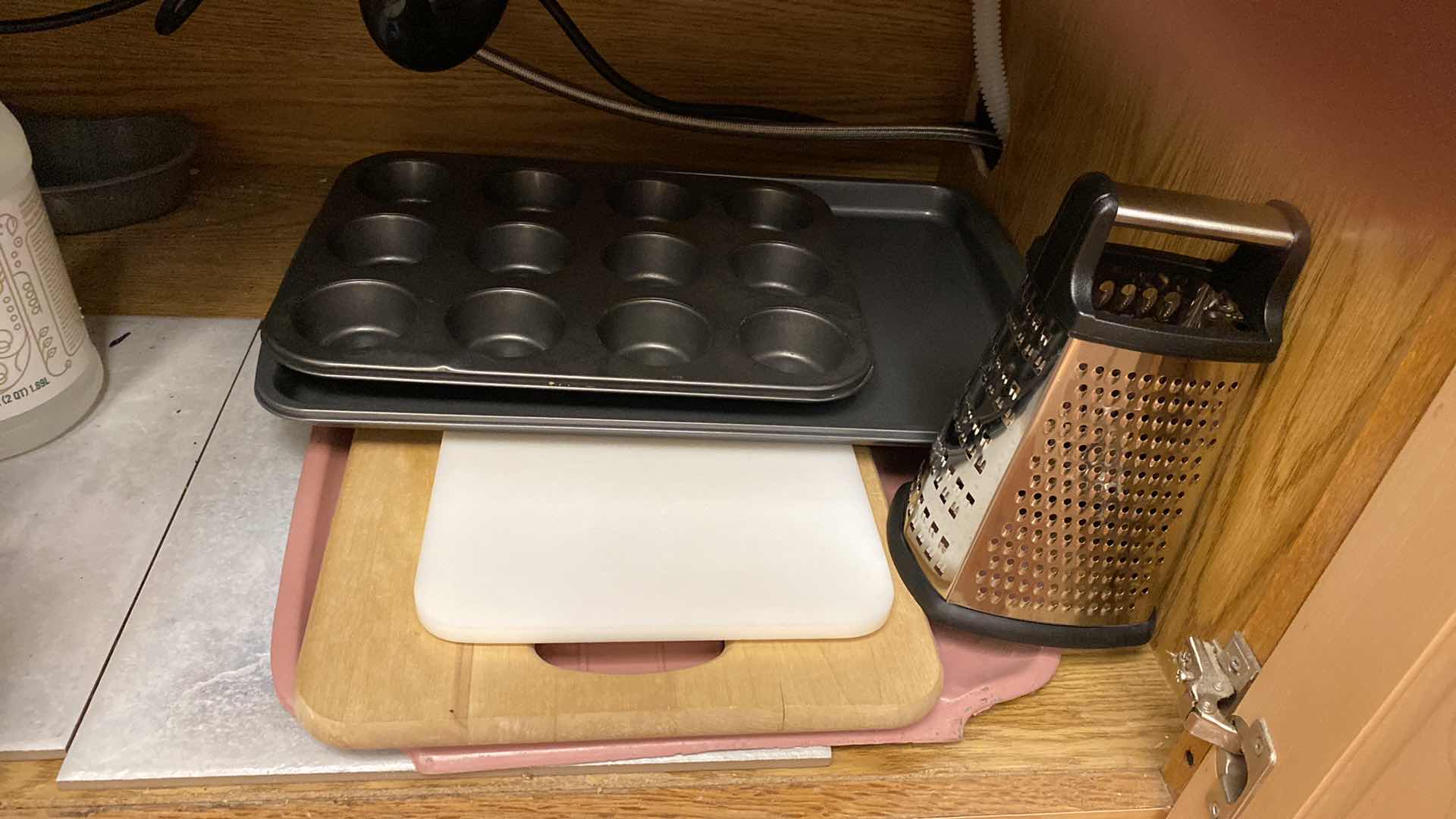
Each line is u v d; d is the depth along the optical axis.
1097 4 0.66
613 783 0.51
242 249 0.78
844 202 0.85
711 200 0.77
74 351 0.61
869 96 0.88
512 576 0.53
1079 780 0.54
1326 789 0.44
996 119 0.81
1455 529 0.37
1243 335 0.47
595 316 0.63
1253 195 0.51
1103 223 0.44
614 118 0.86
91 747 0.48
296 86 0.82
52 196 0.74
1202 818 0.51
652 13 0.82
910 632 0.55
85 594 0.54
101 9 0.69
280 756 0.49
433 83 0.83
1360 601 0.42
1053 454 0.49
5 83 0.79
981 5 0.79
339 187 0.72
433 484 0.59
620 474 0.60
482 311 0.64
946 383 0.67
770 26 0.83
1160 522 0.52
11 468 0.60
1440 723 0.40
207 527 0.58
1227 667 0.51
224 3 0.78
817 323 0.66
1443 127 0.39
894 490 0.66
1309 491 0.47
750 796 0.52
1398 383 0.41
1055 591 0.54
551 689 0.50
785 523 0.59
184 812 0.48
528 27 0.81
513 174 0.76
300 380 0.58
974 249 0.81
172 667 0.52
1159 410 0.48
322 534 0.58
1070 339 0.46
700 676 0.52
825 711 0.51
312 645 0.50
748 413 0.61
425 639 0.51
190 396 0.66
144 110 0.82
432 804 0.50
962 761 0.54
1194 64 0.56
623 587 0.54
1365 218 0.44
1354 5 0.44
